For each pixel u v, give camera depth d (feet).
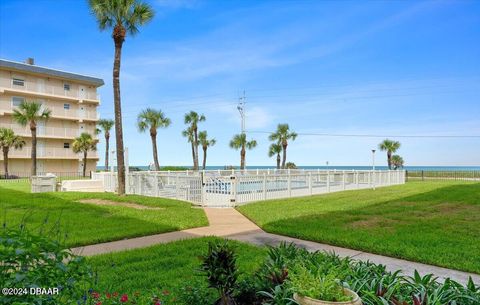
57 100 144.36
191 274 15.81
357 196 55.21
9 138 121.70
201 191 45.62
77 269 8.77
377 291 10.59
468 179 116.16
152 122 118.83
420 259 18.53
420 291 10.36
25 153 135.54
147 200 48.21
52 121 144.15
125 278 15.37
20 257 7.32
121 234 25.03
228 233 26.99
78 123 153.79
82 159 153.28
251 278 12.70
